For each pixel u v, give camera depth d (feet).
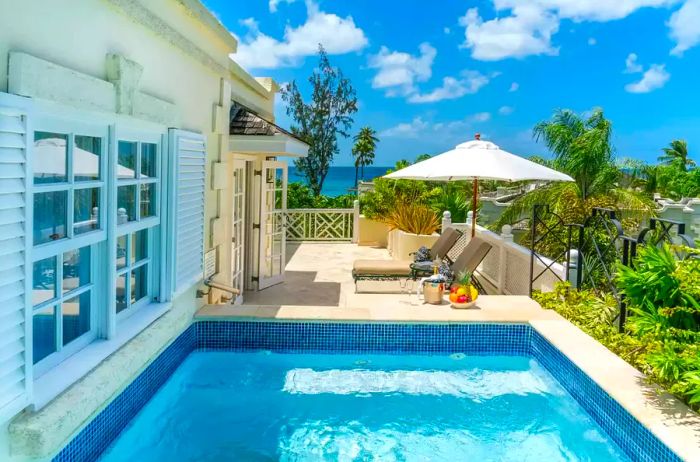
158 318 16.21
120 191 14.29
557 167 49.14
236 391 17.31
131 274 15.43
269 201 30.53
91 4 11.63
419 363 19.89
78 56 11.14
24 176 9.05
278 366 19.34
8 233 8.73
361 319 19.99
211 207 21.35
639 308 15.17
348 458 13.53
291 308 21.17
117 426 13.39
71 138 11.51
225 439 14.32
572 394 16.28
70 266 12.09
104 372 12.23
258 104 32.76
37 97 9.41
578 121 49.37
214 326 19.98
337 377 18.57
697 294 14.11
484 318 20.33
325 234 50.47
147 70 14.74
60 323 11.68
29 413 9.92
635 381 14.51
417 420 15.58
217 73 21.27
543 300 21.97
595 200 43.68
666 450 11.28
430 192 50.49
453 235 31.27
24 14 9.25
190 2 17.03
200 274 19.52
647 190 74.43
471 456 13.73
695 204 65.36
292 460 13.35
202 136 18.99
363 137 183.73
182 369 18.63
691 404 13.03
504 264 29.17
